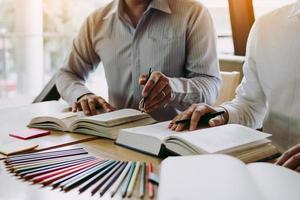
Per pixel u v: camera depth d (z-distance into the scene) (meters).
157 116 1.27
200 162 0.61
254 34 1.17
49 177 0.67
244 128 0.89
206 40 1.26
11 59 2.29
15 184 0.66
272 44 1.12
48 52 2.37
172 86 1.10
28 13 2.27
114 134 0.95
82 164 0.74
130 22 1.30
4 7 2.22
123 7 1.31
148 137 0.84
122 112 1.09
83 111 1.15
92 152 0.84
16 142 0.91
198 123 0.95
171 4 1.31
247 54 1.20
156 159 0.79
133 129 0.91
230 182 0.53
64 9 2.35
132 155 0.82
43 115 1.09
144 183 0.65
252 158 0.76
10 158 0.79
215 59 1.27
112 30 1.35
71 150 0.85
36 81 2.36
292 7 1.13
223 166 0.59
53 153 0.83
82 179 0.66
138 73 1.32
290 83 1.07
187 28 1.28
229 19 2.12
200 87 1.16
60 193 0.62
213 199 0.48
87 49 1.43
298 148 0.73
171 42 1.28
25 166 0.73
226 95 1.59
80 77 1.47
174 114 1.28
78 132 1.02
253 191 0.51
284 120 1.09
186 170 0.58
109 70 1.38
